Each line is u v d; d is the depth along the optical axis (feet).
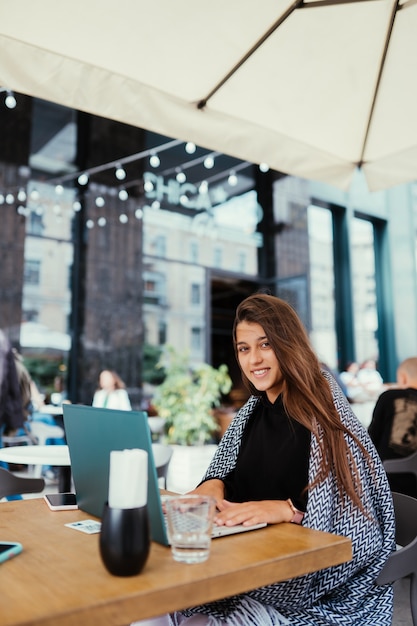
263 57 5.54
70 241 23.21
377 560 3.89
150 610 2.36
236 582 2.65
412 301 31.30
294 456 4.31
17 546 3.02
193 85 5.88
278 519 3.62
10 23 4.85
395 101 6.19
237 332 4.67
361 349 30.22
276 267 29.22
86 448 3.66
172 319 25.57
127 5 4.77
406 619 7.18
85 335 22.82
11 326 21.15
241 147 6.46
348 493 3.80
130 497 2.58
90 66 5.42
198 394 19.39
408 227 32.01
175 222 26.21
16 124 21.84
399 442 8.87
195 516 2.79
